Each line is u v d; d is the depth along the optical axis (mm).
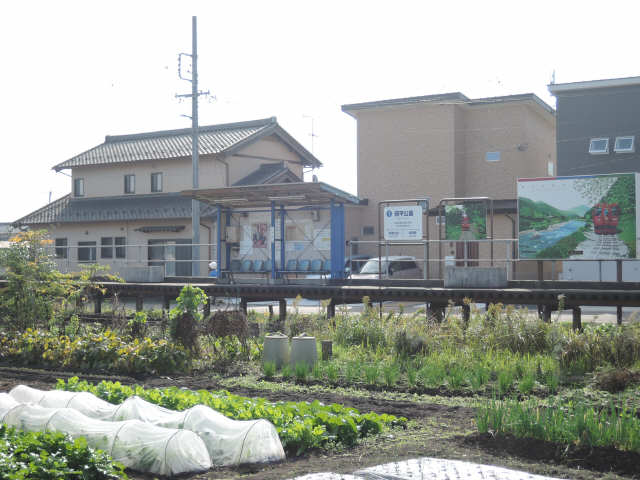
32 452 6094
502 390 9789
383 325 15039
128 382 11414
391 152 38344
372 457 6508
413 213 20391
